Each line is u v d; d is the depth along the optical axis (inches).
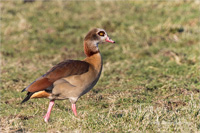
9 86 818.2
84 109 647.8
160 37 1283.2
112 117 550.6
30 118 592.4
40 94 532.4
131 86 786.2
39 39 1304.1
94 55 590.6
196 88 746.2
